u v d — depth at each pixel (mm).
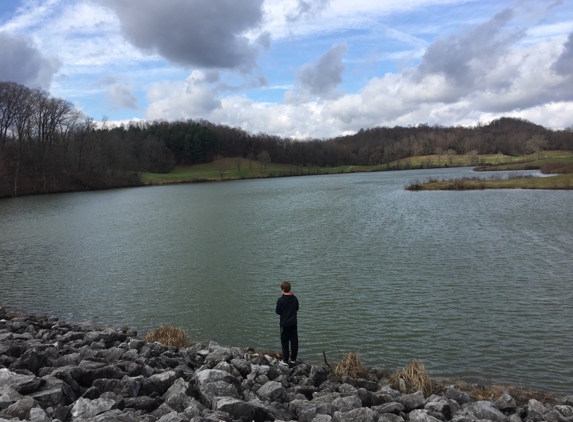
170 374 8484
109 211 52156
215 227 36344
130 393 7523
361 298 16547
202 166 167625
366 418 6910
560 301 15578
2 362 8648
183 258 24625
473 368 10930
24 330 12891
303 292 17531
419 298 16359
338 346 12453
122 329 13969
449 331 13281
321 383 9578
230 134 189375
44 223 41750
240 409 6801
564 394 9562
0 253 27438
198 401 7656
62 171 92438
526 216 35000
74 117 97875
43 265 23891
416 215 38438
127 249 27953
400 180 98938
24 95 83062
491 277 18719
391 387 9211
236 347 12156
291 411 7629
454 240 26781
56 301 17531
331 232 31359
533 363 11125
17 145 83125
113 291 18656
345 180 112875
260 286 18656
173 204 60094
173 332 12523
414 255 23172
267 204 55031
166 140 167500
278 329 14086
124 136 150500
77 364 9047
